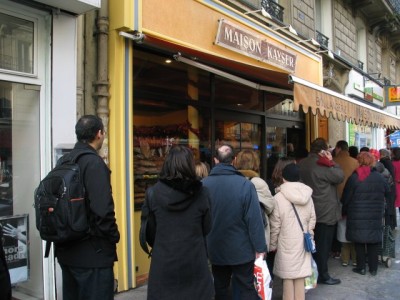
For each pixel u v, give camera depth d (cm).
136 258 526
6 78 395
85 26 468
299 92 526
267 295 345
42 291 418
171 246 269
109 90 482
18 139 414
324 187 507
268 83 827
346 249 605
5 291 240
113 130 479
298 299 409
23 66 411
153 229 283
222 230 346
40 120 422
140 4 491
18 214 414
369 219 545
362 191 546
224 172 355
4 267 241
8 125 407
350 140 1402
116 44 482
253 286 349
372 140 1638
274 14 934
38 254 422
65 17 429
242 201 344
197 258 272
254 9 825
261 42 733
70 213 268
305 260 406
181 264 267
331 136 1235
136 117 547
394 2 1725
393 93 1614
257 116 854
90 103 470
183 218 272
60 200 270
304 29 1093
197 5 593
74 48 439
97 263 280
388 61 2034
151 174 565
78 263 278
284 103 973
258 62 736
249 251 347
